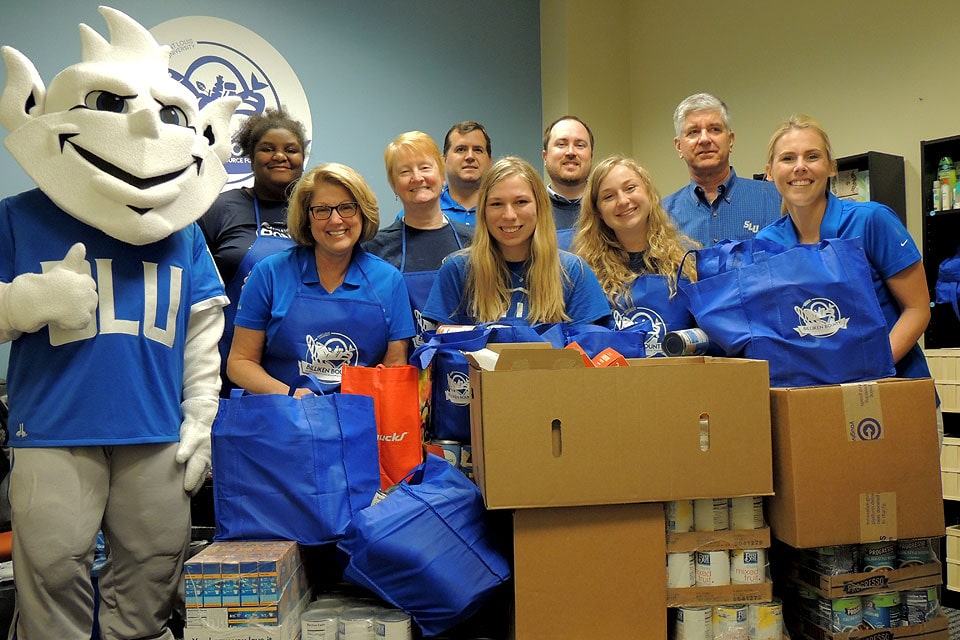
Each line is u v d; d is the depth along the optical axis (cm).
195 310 209
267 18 412
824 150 223
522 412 171
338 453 193
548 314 227
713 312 202
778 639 181
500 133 479
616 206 242
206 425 204
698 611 179
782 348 192
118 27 202
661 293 235
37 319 181
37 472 184
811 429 177
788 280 195
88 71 190
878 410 179
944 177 350
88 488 189
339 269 235
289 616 178
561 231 280
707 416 177
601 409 173
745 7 445
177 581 204
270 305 231
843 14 399
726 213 307
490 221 229
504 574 182
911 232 372
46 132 189
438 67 459
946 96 359
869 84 388
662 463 175
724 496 176
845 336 191
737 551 182
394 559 178
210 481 273
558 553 174
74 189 188
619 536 176
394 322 237
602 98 496
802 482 175
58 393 187
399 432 215
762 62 438
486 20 475
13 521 188
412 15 452
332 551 206
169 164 196
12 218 194
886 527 179
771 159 232
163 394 197
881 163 365
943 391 337
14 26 362
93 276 192
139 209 192
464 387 214
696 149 303
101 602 200
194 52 395
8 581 250
